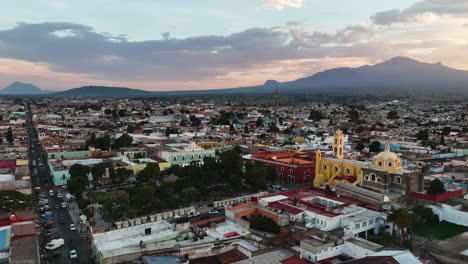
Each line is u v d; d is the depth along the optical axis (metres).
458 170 188.50
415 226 114.50
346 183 134.88
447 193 131.62
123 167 179.88
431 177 169.00
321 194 135.00
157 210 136.25
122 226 118.12
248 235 101.00
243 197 152.62
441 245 99.88
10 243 86.56
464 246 98.94
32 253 81.00
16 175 156.88
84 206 137.12
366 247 86.25
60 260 94.25
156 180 181.88
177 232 97.88
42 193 157.75
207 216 129.75
